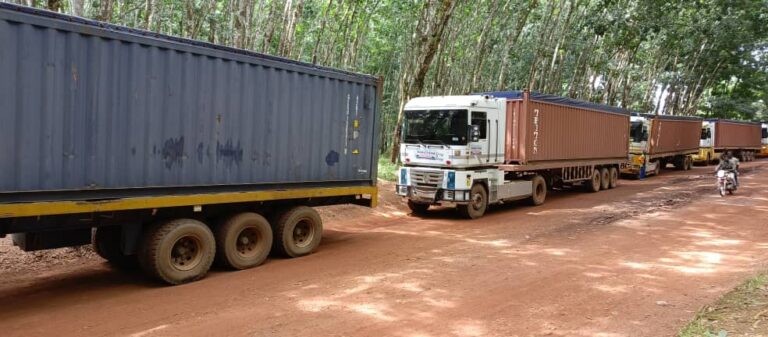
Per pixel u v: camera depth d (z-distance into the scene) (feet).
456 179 43.11
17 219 20.34
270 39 53.98
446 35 81.76
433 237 35.96
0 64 18.93
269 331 18.26
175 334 17.93
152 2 47.80
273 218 29.86
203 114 25.49
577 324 19.24
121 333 18.04
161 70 23.79
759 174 85.51
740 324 18.42
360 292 22.88
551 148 54.24
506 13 93.56
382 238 35.68
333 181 32.63
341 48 93.81
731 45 128.36
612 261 28.96
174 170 24.54
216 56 25.79
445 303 21.45
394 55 113.80
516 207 51.67
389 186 54.75
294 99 29.78
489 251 31.35
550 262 28.60
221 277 25.70
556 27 100.68
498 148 47.75
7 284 24.17
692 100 153.99
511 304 21.43
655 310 20.84
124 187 22.79
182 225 24.52
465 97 44.80
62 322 19.17
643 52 136.46
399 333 18.19
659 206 50.49
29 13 19.56
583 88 121.49
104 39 21.79
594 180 64.34
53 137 20.48
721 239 35.22
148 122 23.41
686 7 94.27
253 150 27.86
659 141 86.38
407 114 46.50
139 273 26.30
